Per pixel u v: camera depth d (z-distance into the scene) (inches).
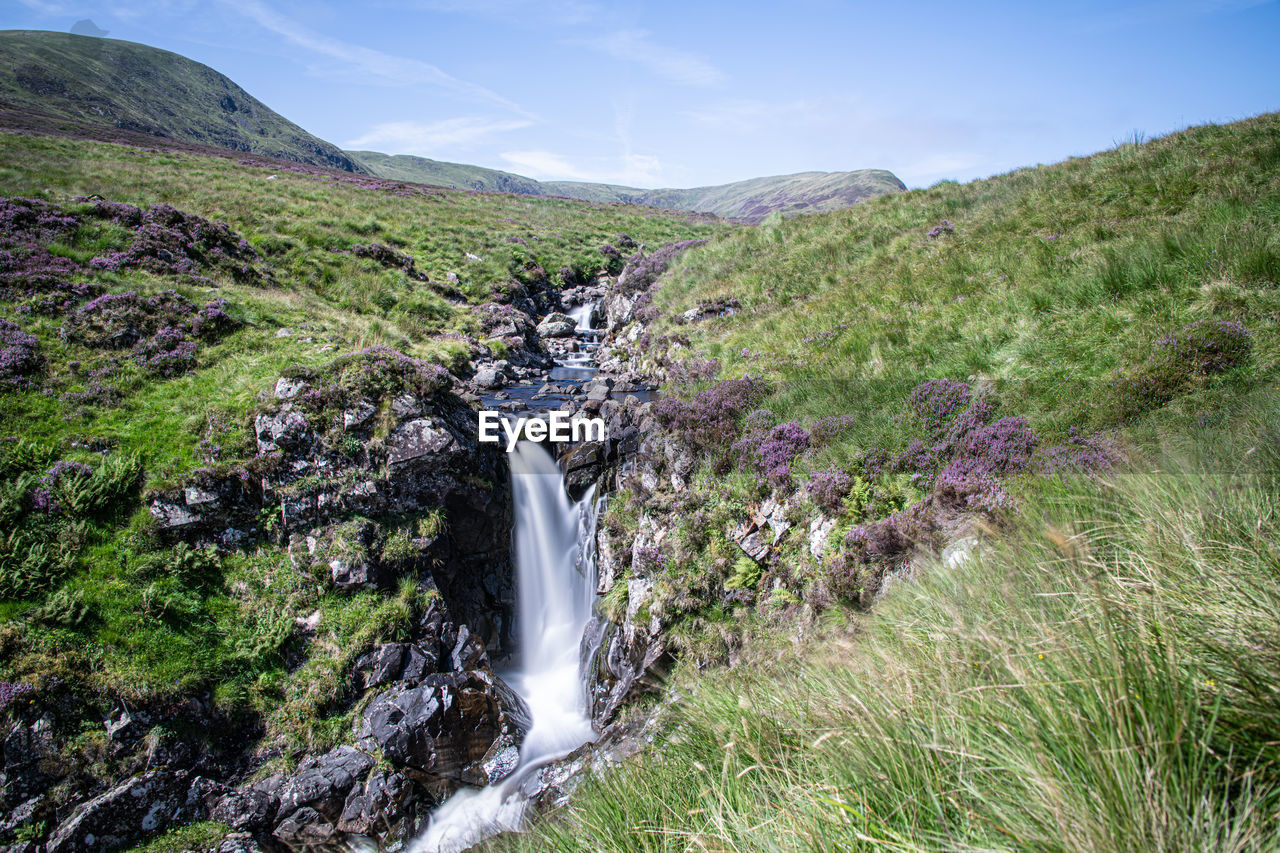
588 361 931.3
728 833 116.2
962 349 448.1
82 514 401.4
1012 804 89.0
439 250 1205.7
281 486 450.6
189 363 551.5
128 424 471.2
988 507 278.5
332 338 637.9
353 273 956.6
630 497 503.2
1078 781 86.1
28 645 337.1
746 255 919.7
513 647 523.5
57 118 2490.2
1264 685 89.4
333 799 341.7
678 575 421.1
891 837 92.3
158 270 701.9
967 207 737.0
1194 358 311.3
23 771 307.0
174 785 327.0
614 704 402.6
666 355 732.0
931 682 124.7
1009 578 160.2
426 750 371.2
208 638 383.6
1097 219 526.0
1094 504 192.1
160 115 5497.1
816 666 186.2
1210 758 82.8
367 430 492.1
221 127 6304.1
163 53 6958.7
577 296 1219.2
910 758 106.2
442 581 471.8
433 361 748.0
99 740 325.7
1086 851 75.0
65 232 697.6
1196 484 165.6
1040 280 467.8
